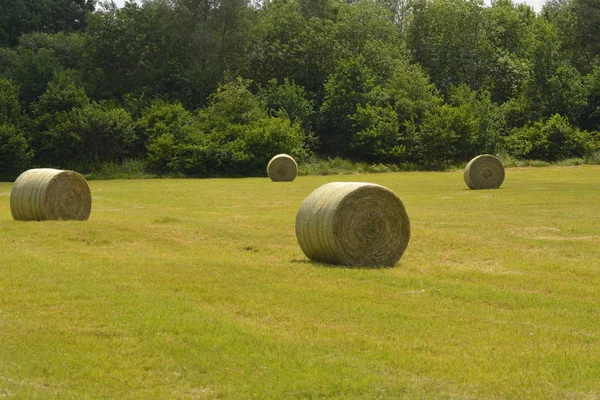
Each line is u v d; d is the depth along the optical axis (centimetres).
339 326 1025
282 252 1753
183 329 996
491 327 1031
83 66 8669
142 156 7262
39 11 10519
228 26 9044
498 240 1964
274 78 8462
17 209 2333
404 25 11375
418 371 830
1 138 6644
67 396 754
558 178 4978
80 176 2425
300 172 6531
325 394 758
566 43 10075
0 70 8775
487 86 9219
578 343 955
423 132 7331
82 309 1116
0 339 951
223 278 1371
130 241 1898
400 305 1160
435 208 2894
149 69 8681
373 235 1576
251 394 760
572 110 8294
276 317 1073
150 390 777
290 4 10256
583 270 1510
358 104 7694
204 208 3036
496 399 748
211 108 7475
